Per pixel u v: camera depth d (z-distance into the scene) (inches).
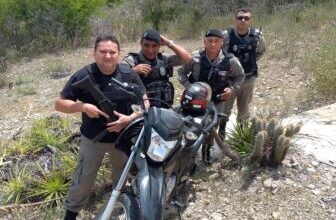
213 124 151.3
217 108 183.5
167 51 391.2
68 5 446.0
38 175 180.9
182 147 124.2
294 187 161.9
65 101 130.4
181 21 469.1
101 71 131.2
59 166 181.9
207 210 154.6
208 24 453.4
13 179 174.4
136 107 117.7
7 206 163.5
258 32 203.9
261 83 305.9
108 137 136.4
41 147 197.9
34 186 175.0
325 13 443.2
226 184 167.9
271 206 154.1
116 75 132.0
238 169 174.9
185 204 157.4
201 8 485.4
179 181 140.6
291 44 370.0
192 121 143.5
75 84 128.6
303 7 471.8
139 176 114.4
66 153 190.1
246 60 202.4
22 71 383.2
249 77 206.5
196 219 150.3
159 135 114.4
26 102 302.2
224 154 186.2
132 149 117.6
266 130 174.7
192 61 178.7
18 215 161.3
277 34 400.2
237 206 155.5
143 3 505.0
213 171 177.3
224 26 447.5
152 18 486.9
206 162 182.2
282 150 167.6
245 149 179.3
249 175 170.2
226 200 159.0
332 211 150.9
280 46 366.9
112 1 570.3
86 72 131.0
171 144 115.6
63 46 438.3
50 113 270.8
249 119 199.0
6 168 186.7
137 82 135.3
